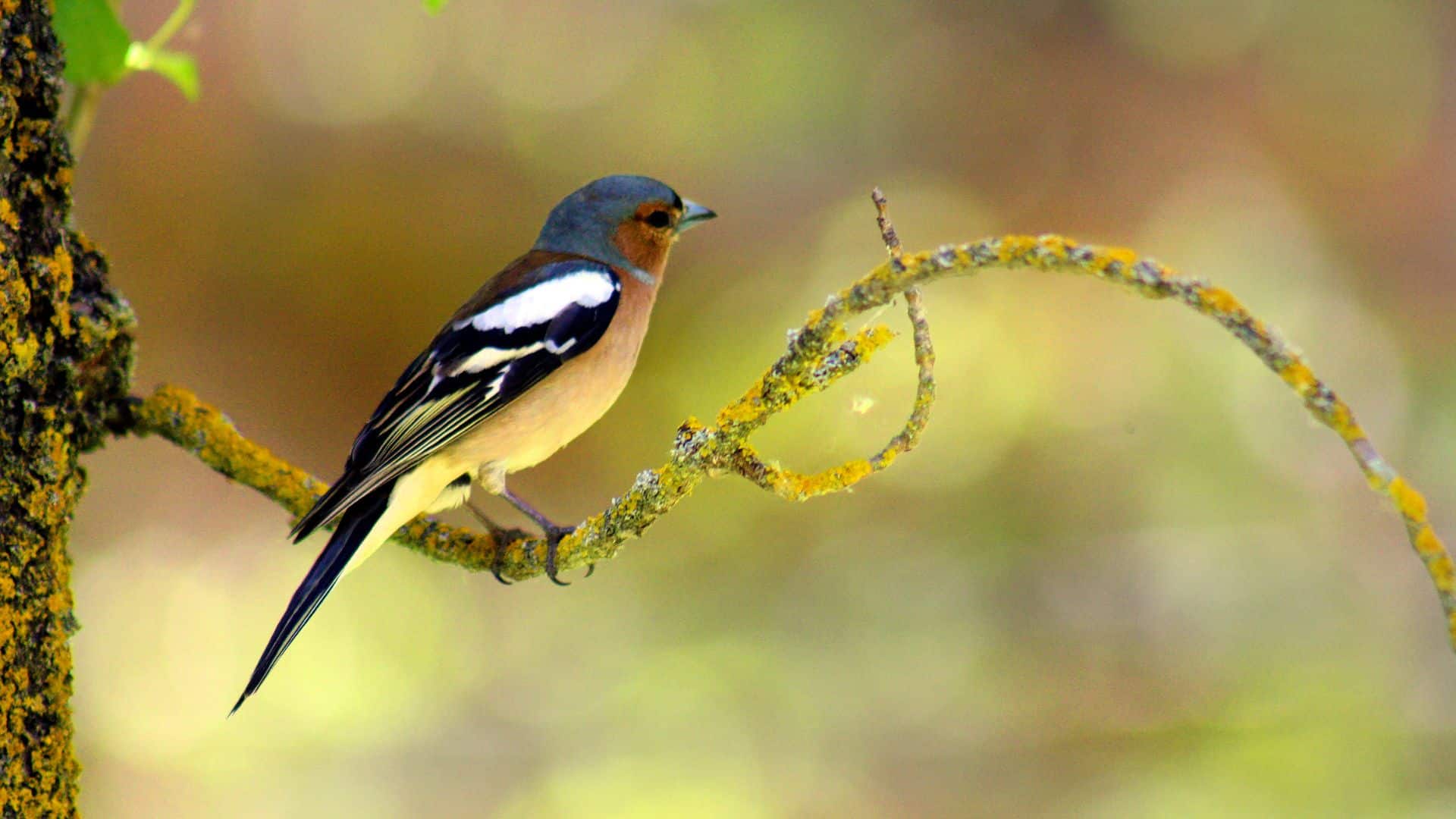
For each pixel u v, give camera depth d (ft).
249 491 39.19
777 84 47.34
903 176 46.78
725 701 35.24
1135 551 38.65
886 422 40.24
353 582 37.24
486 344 21.43
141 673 35.53
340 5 43.50
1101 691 35.19
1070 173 46.52
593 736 34.12
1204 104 46.78
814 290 44.65
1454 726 32.68
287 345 40.27
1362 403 41.63
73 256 15.12
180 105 41.37
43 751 14.06
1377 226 44.96
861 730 34.27
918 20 48.29
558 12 46.16
